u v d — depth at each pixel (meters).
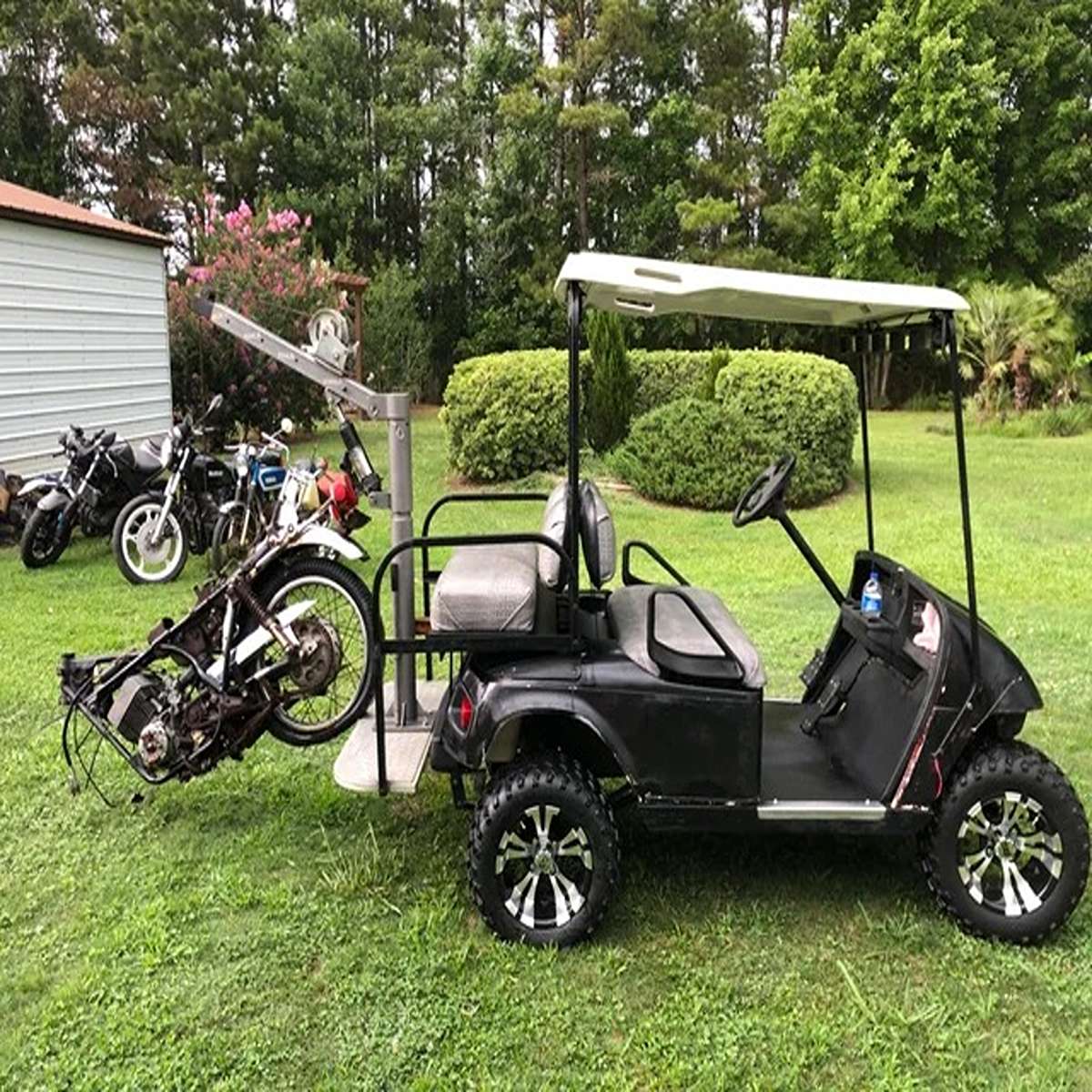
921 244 23.66
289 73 26.23
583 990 2.50
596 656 2.77
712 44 25.89
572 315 2.65
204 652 3.45
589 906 2.67
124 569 6.70
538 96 25.02
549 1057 2.28
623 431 11.16
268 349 3.45
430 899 2.91
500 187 24.67
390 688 3.91
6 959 2.65
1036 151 24.25
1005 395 17.06
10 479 8.29
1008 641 5.29
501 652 2.83
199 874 3.07
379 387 21.89
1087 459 12.97
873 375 21.64
